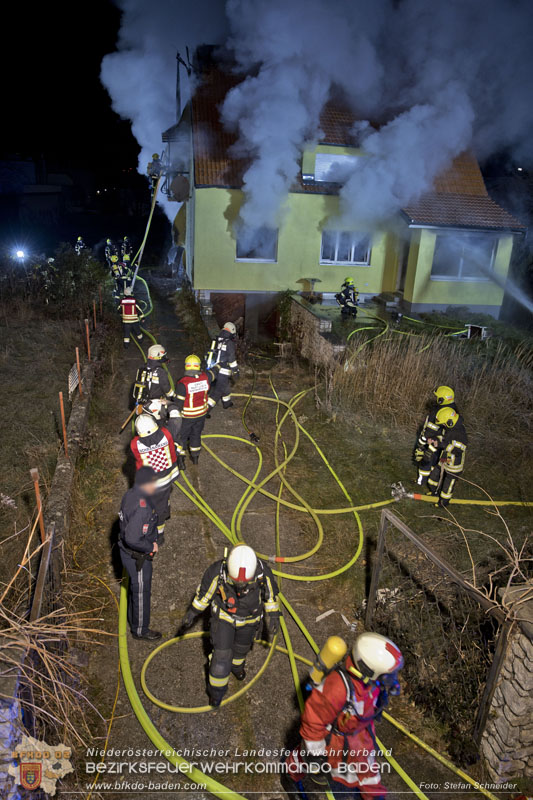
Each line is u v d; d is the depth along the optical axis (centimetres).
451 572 378
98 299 1466
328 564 559
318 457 771
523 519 646
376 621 479
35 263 1535
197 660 439
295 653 453
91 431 735
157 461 508
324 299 1692
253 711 401
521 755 358
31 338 1165
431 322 1448
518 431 858
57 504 545
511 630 345
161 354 748
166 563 542
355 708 285
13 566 481
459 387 945
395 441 822
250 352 1270
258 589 367
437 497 674
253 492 668
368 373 960
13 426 757
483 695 367
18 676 285
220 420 875
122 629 451
